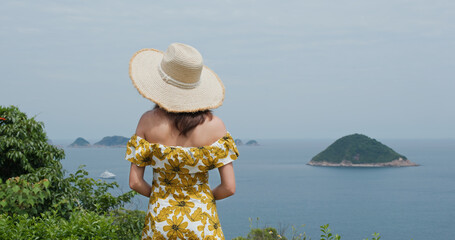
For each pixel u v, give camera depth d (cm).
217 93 220
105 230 402
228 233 6272
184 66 206
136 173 214
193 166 207
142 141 210
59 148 684
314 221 10338
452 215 13162
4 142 606
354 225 10525
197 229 207
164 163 207
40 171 583
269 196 16088
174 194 211
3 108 645
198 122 208
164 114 209
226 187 216
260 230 629
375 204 15238
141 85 210
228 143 212
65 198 545
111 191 577
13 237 378
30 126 641
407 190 19900
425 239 9325
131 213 529
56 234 386
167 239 208
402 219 12212
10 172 644
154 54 226
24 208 534
